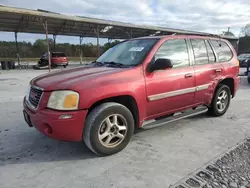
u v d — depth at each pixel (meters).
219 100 4.52
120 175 2.46
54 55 21.92
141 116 3.16
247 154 2.94
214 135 3.60
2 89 8.30
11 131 3.78
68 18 17.78
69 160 2.82
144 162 2.74
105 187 2.25
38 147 3.18
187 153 2.97
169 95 3.41
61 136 2.61
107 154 2.90
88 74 2.97
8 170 2.58
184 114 3.84
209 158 2.82
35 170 2.58
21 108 5.32
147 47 3.42
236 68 4.73
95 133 2.73
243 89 8.22
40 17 17.34
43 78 3.08
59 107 2.56
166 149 3.09
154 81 3.19
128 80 2.94
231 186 2.25
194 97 3.87
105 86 2.73
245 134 3.64
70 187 2.26
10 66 20.14
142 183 2.30
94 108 2.77
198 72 3.84
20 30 23.23
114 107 2.84
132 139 3.45
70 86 2.60
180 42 3.75
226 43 4.74
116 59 3.65
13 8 14.82
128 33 26.52
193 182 2.31
